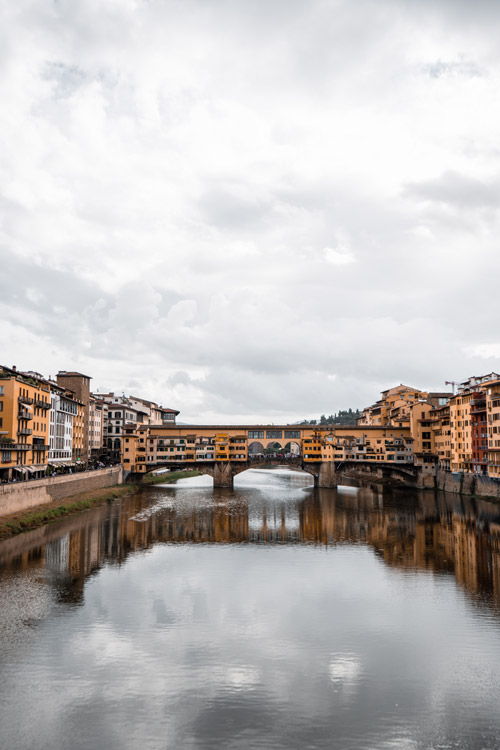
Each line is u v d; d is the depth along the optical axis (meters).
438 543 69.44
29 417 97.06
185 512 98.00
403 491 146.50
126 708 28.56
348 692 30.42
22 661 33.47
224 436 161.38
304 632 38.53
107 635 37.53
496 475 113.38
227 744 25.80
